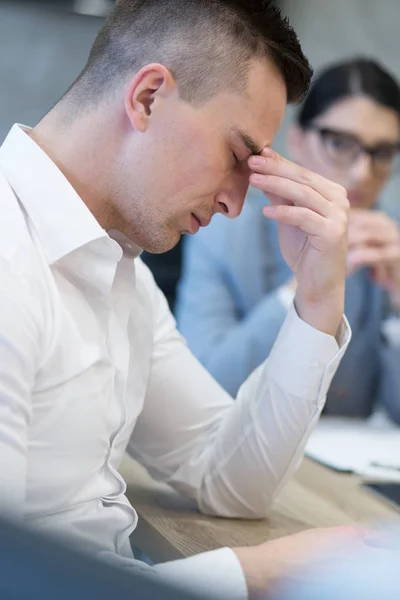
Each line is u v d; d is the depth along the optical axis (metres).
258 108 0.99
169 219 0.99
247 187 1.07
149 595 0.25
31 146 0.95
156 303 1.27
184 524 1.12
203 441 1.24
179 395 1.25
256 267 2.27
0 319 0.78
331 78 2.16
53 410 0.87
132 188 0.97
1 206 0.90
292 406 1.14
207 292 2.24
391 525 1.12
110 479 0.98
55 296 0.88
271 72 1.00
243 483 1.16
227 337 2.09
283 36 1.00
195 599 0.25
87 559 0.25
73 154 0.97
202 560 0.84
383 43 3.37
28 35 3.13
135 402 1.14
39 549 0.25
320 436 1.61
